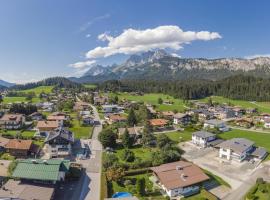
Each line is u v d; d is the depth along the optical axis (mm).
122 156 89812
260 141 124812
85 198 63938
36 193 61031
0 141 100812
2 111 170750
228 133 141500
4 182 67812
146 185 71062
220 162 93250
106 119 169375
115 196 63594
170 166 76250
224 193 70250
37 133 124812
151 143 109375
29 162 70312
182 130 141000
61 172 71750
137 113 167125
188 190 68938
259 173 84312
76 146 105750
